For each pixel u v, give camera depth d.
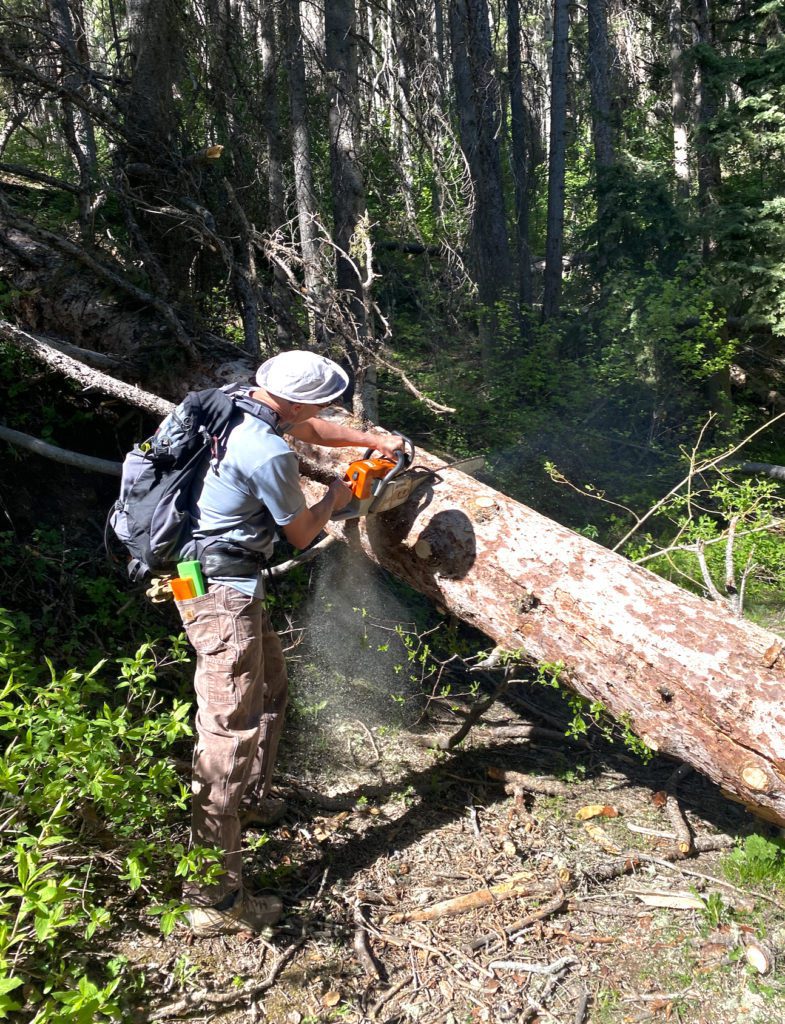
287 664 4.05
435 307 7.23
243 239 5.27
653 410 8.07
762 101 9.26
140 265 5.05
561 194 10.00
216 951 2.66
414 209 7.15
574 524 6.42
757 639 2.83
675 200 9.98
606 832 3.42
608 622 2.96
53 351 3.57
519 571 3.16
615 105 15.27
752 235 9.12
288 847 3.16
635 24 16.72
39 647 3.61
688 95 12.33
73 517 4.25
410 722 4.04
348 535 3.59
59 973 2.37
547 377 7.51
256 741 2.70
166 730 2.66
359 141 6.23
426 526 3.33
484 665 3.61
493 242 9.34
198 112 5.98
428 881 3.07
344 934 2.80
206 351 4.43
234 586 2.64
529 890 3.04
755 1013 2.59
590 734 4.12
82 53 5.34
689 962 2.78
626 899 3.05
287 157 7.16
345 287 6.23
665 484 7.13
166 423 2.65
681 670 2.80
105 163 6.02
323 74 6.29
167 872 2.84
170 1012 2.43
